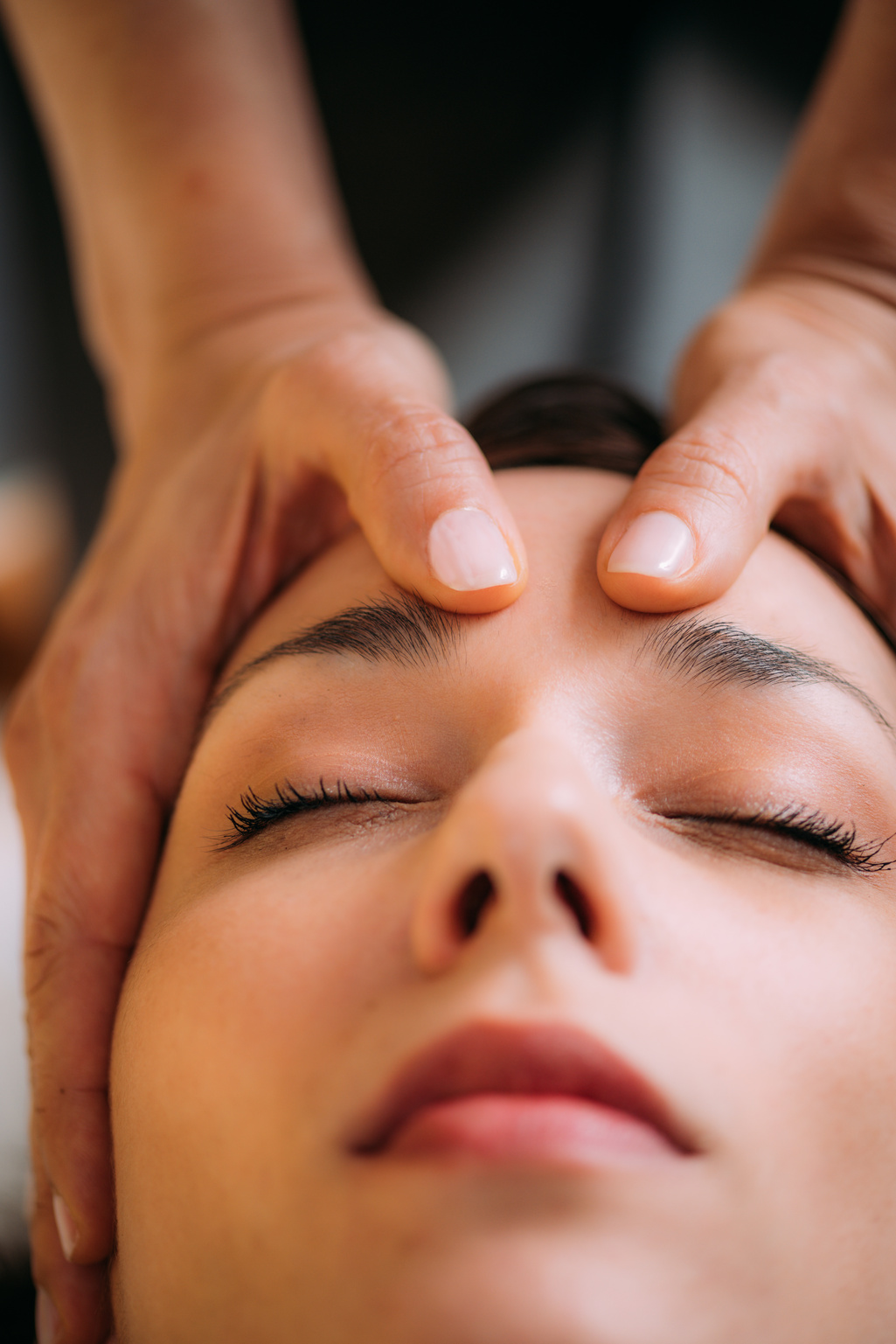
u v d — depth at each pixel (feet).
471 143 6.10
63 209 6.48
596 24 5.90
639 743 2.10
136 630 3.12
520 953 1.58
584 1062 1.55
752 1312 1.56
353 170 6.09
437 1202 1.47
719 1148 1.59
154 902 2.52
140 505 3.56
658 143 6.19
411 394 2.64
